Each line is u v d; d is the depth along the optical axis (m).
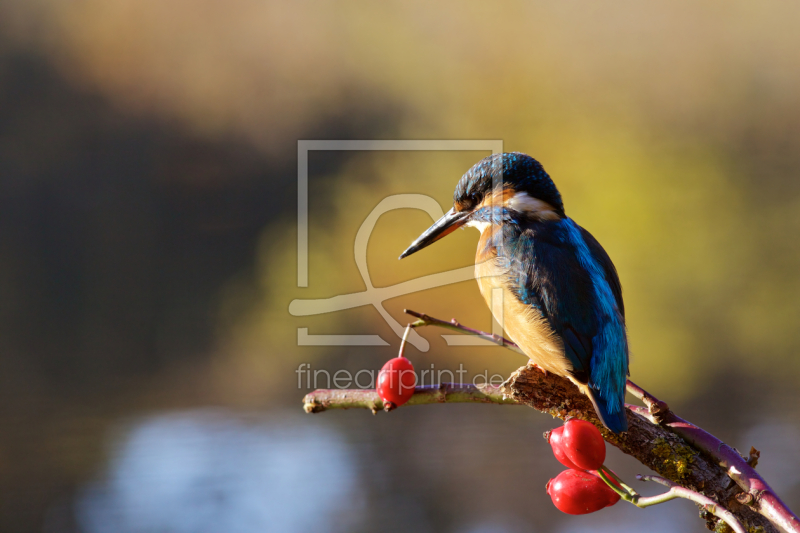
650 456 2.95
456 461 9.51
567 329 3.68
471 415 10.69
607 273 4.22
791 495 8.79
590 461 2.56
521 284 3.94
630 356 3.85
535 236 4.23
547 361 3.53
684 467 2.88
